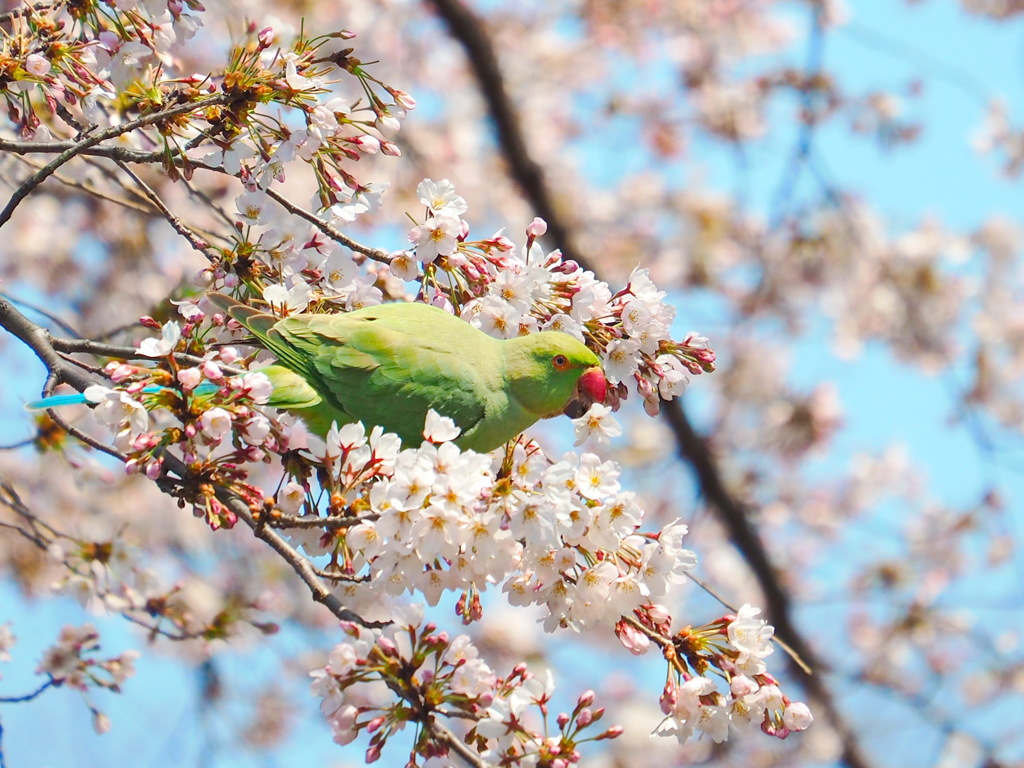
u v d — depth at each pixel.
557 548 6.52
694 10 22.92
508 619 20.53
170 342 6.42
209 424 6.28
